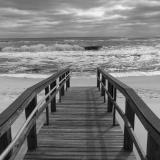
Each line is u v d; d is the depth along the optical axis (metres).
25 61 27.73
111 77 4.51
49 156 3.20
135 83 14.73
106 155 3.22
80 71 20.61
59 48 44.81
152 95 10.80
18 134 2.20
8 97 10.30
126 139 3.36
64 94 7.98
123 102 9.06
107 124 4.58
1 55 34.66
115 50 44.28
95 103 6.50
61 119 4.95
